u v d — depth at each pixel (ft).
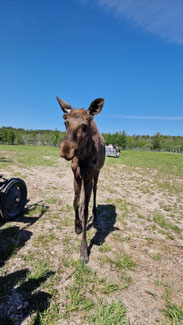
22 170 27.78
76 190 10.07
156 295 6.91
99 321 5.57
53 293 6.48
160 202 19.75
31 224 11.51
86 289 6.86
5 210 10.89
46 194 17.78
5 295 6.21
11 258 8.16
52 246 9.43
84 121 7.07
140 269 8.37
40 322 5.38
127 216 14.79
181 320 5.89
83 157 8.29
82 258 8.47
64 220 12.46
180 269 8.62
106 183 26.09
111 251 9.61
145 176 34.53
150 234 12.11
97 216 14.20
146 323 5.70
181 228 13.69
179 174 38.86
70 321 5.54
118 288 7.06
